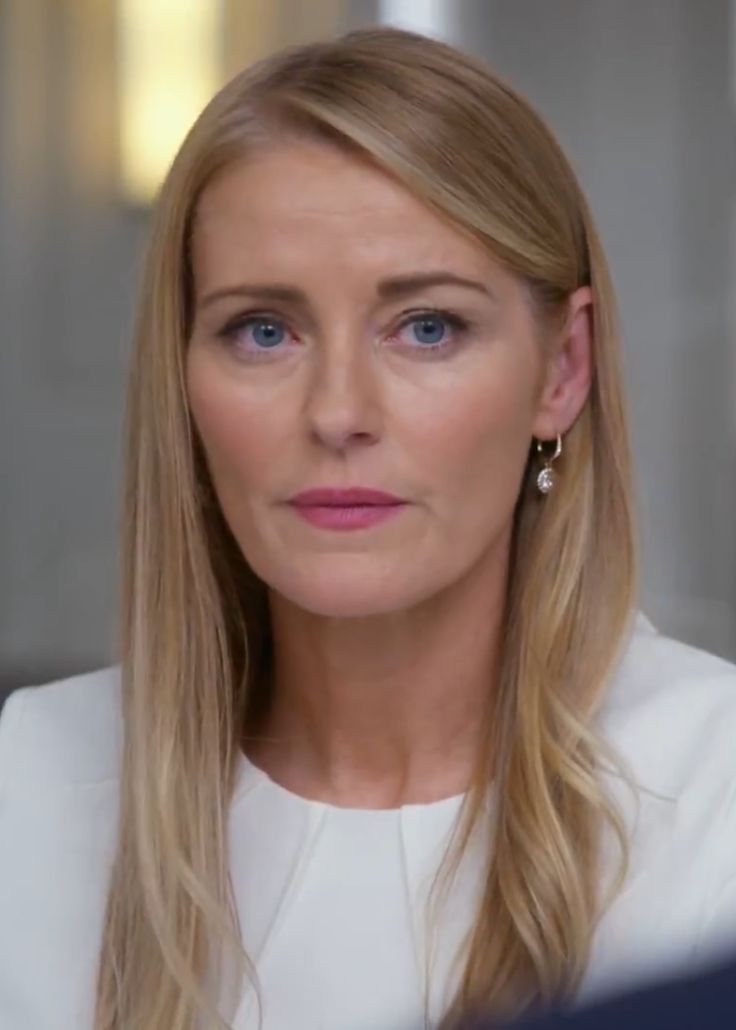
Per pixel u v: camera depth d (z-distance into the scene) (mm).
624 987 940
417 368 3285
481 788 3635
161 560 3793
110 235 11367
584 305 3588
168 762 3775
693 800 3531
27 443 11477
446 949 3523
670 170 10828
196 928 3691
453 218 3244
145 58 11266
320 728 3773
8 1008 3936
